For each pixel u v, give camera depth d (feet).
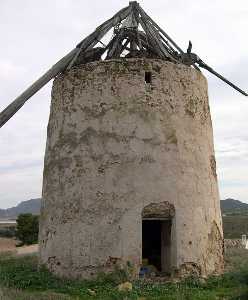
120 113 31.40
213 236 32.73
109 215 29.91
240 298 24.90
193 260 30.45
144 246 37.58
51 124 34.91
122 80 31.94
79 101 32.55
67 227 30.91
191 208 31.22
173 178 30.91
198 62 37.09
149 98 31.78
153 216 30.27
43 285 29.01
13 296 24.03
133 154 30.68
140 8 36.99
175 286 27.86
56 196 32.24
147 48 36.32
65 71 34.32
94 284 28.32
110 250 29.43
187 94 33.22
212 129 36.19
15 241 118.21
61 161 32.45
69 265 30.25
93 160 31.01
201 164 32.91
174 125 31.91
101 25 36.04
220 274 31.86
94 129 31.53
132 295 25.57
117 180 30.32
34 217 108.17
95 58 36.11
